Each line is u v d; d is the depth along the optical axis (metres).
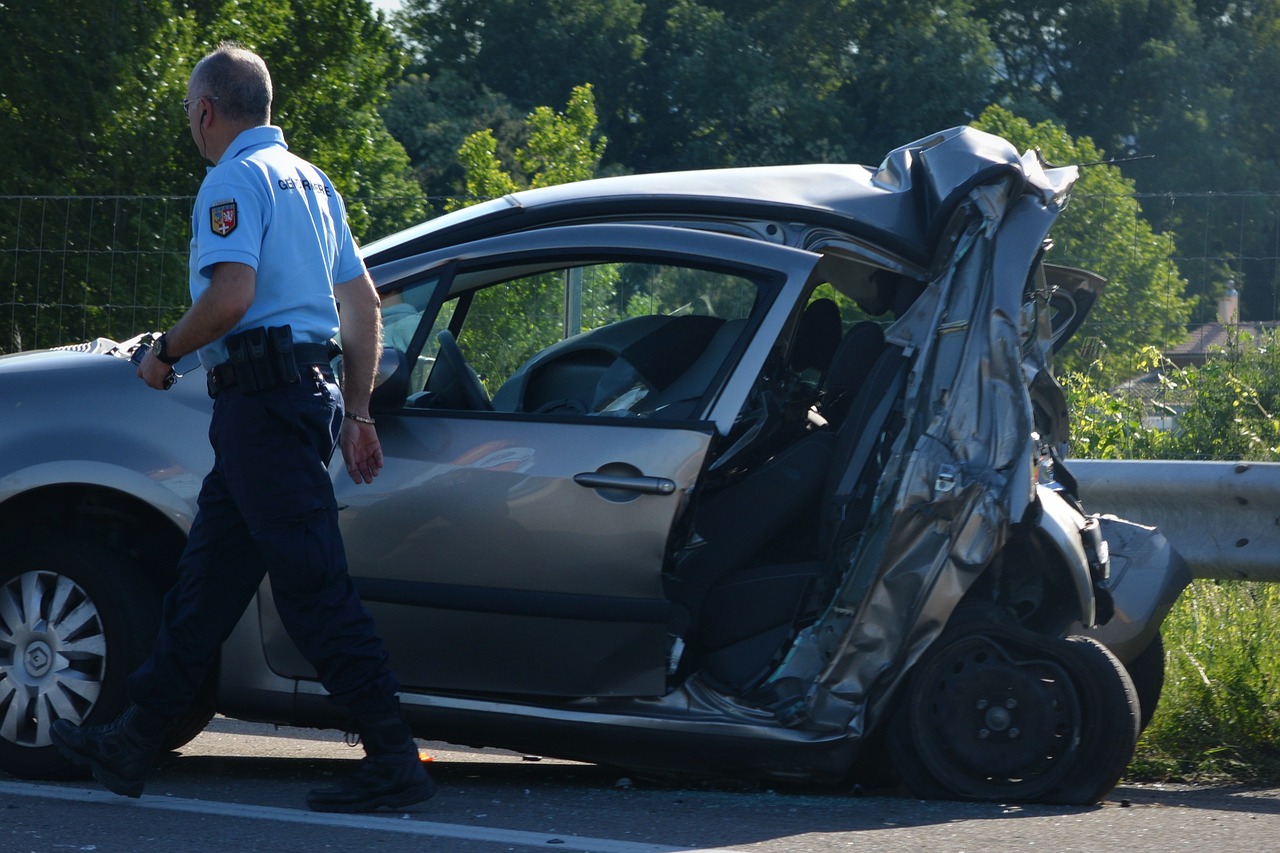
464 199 16.69
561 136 28.83
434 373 7.22
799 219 7.36
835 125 99.31
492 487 6.91
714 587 7.38
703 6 110.62
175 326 6.12
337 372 7.08
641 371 7.12
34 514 7.43
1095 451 14.08
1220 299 14.99
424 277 7.29
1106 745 6.88
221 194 6.08
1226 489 9.52
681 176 7.73
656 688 6.88
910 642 6.93
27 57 28.78
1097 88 113.44
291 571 6.14
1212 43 114.50
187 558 6.36
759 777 7.08
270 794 6.84
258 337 6.08
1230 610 9.26
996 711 7.01
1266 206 14.77
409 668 7.02
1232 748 8.20
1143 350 14.99
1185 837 6.14
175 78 29.14
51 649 7.12
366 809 6.30
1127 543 8.37
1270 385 14.55
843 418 7.79
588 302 7.29
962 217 7.20
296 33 36.75
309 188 6.38
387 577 6.98
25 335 17.28
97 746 6.39
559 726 6.92
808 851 5.76
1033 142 64.81
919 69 101.62
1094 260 14.94
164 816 6.21
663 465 6.84
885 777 7.61
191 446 7.07
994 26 115.44
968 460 6.92
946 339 7.06
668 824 6.26
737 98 101.25
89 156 29.06
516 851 5.68
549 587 6.87
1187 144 107.56
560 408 7.17
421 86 101.25
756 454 7.54
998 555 7.28
